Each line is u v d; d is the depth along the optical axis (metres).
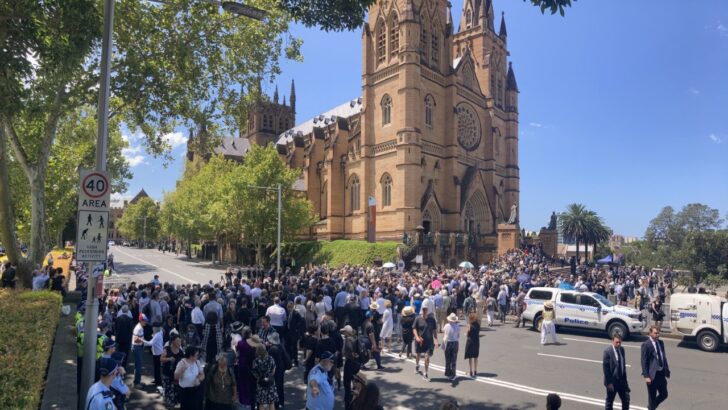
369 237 53.94
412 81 55.06
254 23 21.92
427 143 58.56
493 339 21.70
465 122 66.88
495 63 76.19
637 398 12.62
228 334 16.64
